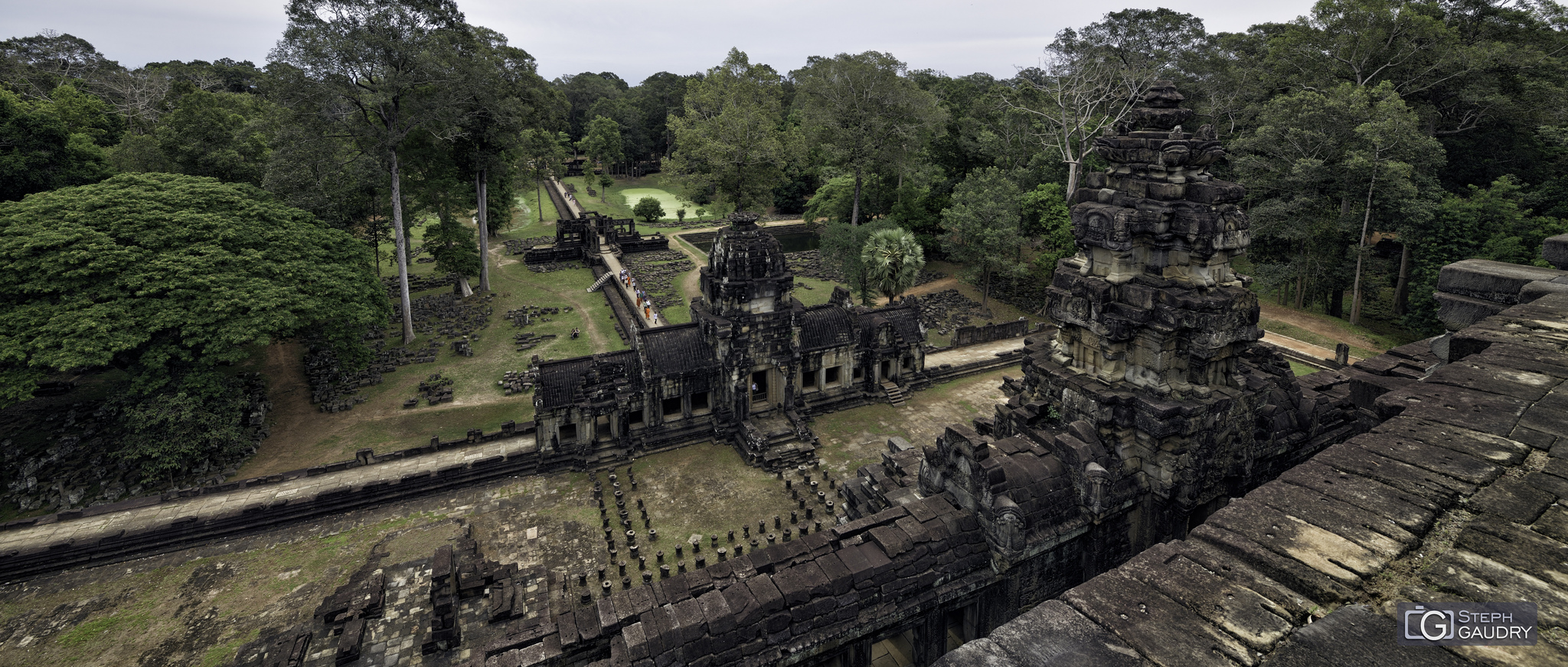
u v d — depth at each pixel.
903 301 55.78
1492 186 55.12
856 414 49.22
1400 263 62.44
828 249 80.12
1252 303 19.22
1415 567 7.75
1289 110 58.31
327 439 45.25
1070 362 21.98
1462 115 63.69
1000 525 18.36
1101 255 20.53
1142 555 9.15
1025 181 84.25
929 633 19.33
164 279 39.72
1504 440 9.89
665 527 36.00
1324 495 9.24
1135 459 20.19
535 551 33.88
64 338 35.84
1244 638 7.09
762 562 19.50
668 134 186.38
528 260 94.38
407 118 57.94
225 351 39.19
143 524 35.16
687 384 44.31
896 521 19.77
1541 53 57.50
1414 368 22.22
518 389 52.94
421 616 28.08
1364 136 51.62
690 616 17.30
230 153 61.75
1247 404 19.94
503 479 40.62
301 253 48.06
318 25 50.59
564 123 182.88
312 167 54.34
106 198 43.09
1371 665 6.23
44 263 37.88
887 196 100.75
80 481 39.22
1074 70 77.56
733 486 40.00
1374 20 59.00
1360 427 23.53
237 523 35.47
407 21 53.66
